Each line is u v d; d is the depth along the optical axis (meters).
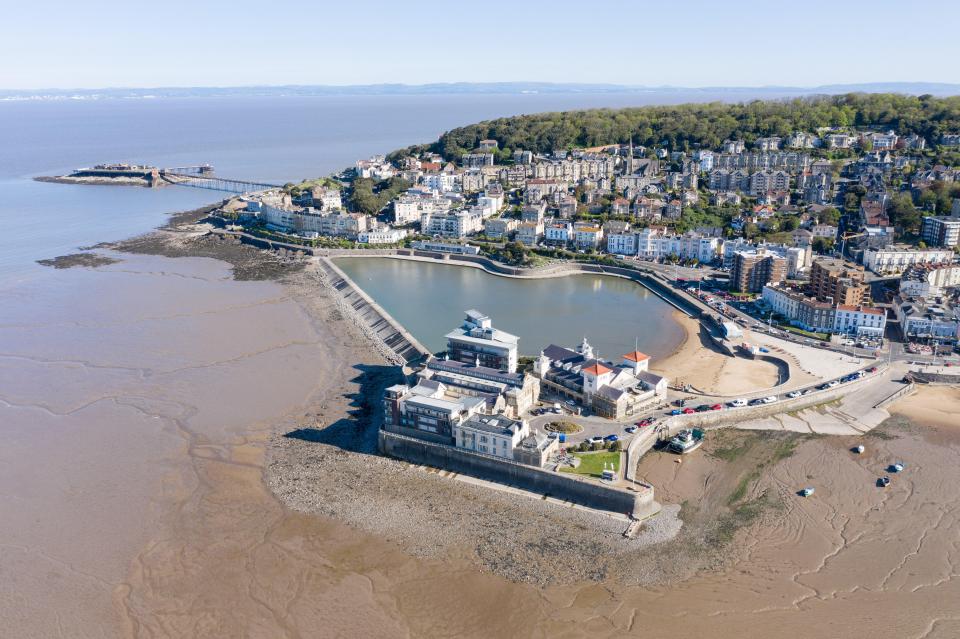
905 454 173.75
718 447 179.00
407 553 137.38
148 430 187.50
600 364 197.62
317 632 117.88
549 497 156.25
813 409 199.88
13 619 121.25
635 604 123.00
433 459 170.62
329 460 172.62
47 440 182.12
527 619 119.81
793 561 133.88
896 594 124.62
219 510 151.62
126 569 133.50
